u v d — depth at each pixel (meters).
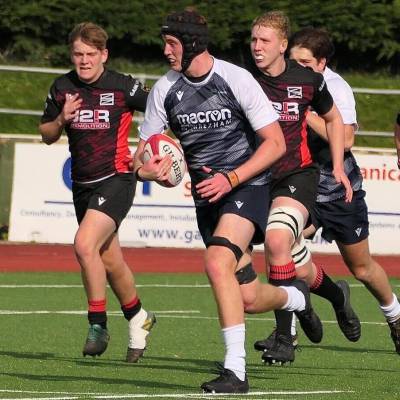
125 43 86.25
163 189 59.75
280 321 25.95
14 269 53.28
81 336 33.31
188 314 39.66
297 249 28.41
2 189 60.31
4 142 60.09
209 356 29.53
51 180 60.03
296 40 29.53
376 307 43.25
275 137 21.88
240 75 21.92
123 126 28.58
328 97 27.00
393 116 80.38
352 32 87.44
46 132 29.11
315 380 24.98
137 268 54.50
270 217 25.97
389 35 88.06
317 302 44.81
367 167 60.31
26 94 78.25
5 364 26.77
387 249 60.81
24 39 84.50
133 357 28.08
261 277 52.44
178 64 21.88
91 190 28.48
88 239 27.39
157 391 22.39
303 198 26.38
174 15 21.80
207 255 21.56
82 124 28.39
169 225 59.88
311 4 87.44
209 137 22.17
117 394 21.75
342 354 30.92
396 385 24.33
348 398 21.95
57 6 84.88
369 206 60.44
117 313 40.19
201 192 21.22
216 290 21.36
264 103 21.97
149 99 22.72
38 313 38.88
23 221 60.03
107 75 28.61
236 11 86.50
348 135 29.80
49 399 20.77
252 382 24.38
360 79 86.00
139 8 86.00
